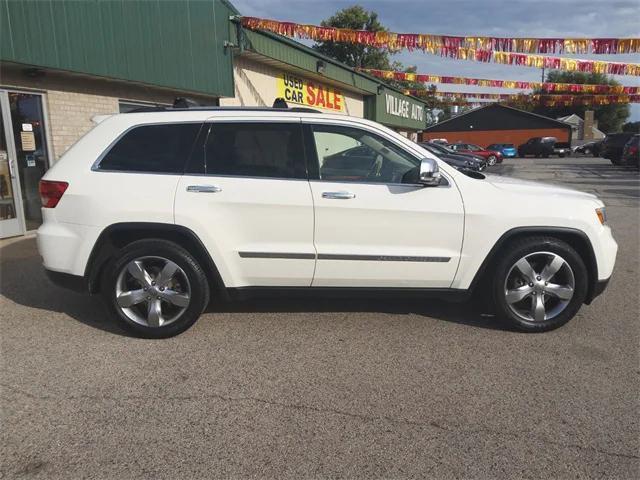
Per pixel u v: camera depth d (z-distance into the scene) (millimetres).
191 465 2707
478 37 12398
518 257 4266
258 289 4305
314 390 3455
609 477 2623
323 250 4188
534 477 2619
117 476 2621
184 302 4219
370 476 2623
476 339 4281
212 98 12578
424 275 4270
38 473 2641
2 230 7988
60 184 4207
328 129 4312
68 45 8023
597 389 3467
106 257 4277
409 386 3508
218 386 3506
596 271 4363
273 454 2795
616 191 16297
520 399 3340
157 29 9914
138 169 4230
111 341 4238
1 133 7805
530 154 46875
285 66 15641
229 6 12250
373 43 12414
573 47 12391
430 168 3951
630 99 27031
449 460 2746
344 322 4645
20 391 3438
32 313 4875
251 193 4141
